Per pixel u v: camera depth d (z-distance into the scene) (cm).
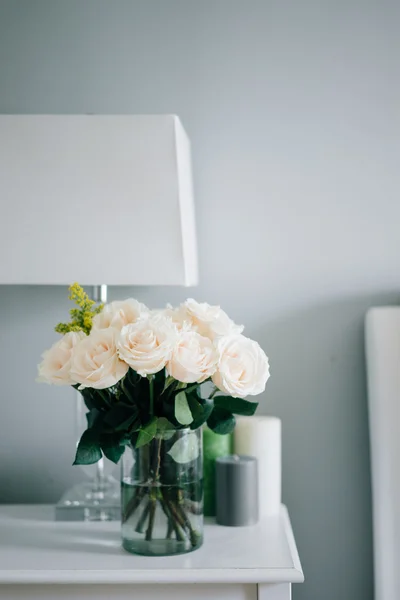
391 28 155
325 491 154
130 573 105
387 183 155
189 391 110
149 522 112
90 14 155
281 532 125
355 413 154
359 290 154
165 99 155
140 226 124
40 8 155
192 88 155
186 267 126
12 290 154
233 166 155
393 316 142
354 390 154
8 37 155
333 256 154
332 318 154
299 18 155
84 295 114
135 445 108
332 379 154
